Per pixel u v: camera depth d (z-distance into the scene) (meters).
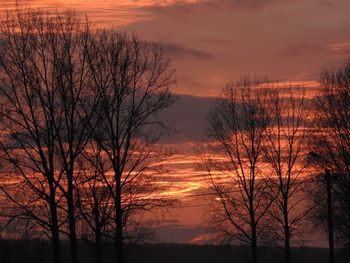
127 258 97.31
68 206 83.44
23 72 82.69
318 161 109.38
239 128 118.25
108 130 86.94
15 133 81.75
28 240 81.62
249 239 116.00
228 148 117.56
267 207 116.31
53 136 83.25
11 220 80.81
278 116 118.38
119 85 87.69
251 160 116.81
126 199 87.38
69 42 85.00
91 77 86.31
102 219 86.38
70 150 83.94
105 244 87.75
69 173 83.69
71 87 84.38
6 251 80.81
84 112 85.38
